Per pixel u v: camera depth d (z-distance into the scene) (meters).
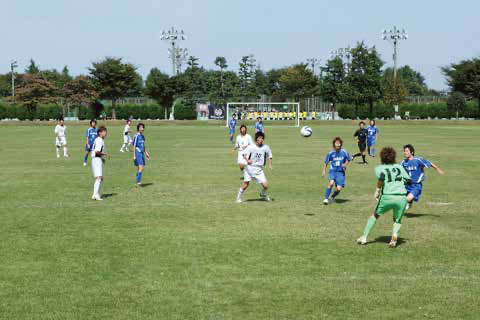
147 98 117.62
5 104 107.50
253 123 88.00
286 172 24.12
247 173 16.14
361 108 105.88
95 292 8.26
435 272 9.23
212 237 11.73
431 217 14.00
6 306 7.70
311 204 15.96
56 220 13.60
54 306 7.70
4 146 41.00
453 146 39.72
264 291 8.30
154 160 29.89
